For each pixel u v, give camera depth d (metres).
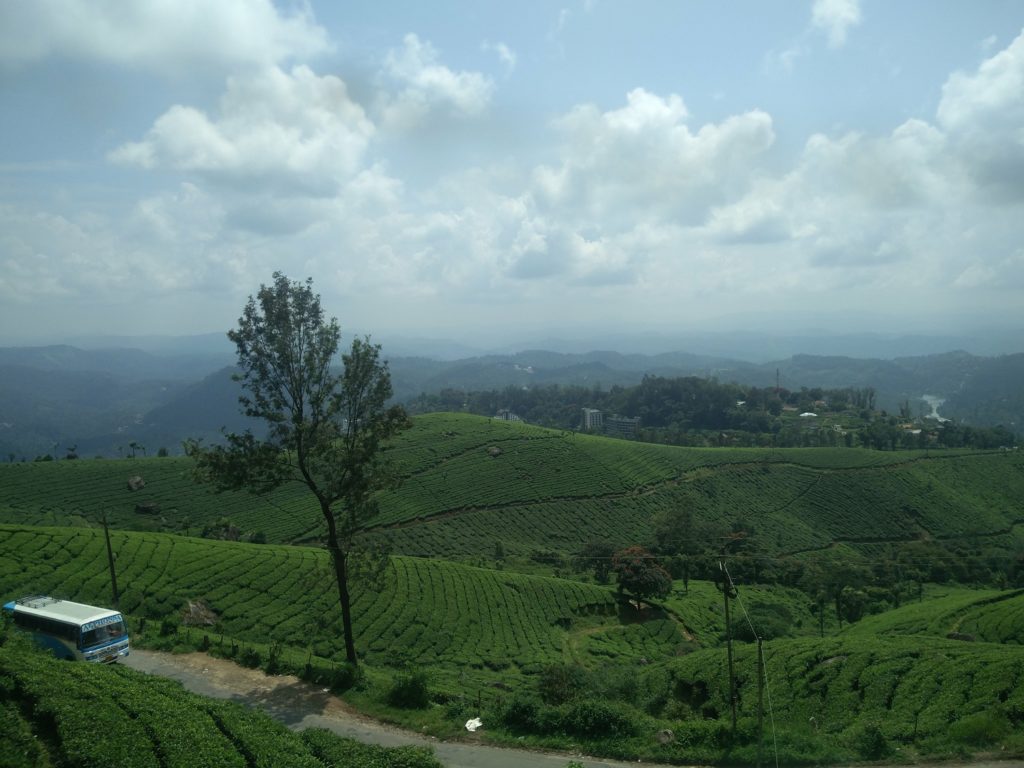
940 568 103.25
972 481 148.12
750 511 131.12
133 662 31.39
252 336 28.50
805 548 117.56
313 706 26.62
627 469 145.12
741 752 22.67
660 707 37.78
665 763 22.58
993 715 26.94
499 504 127.38
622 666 55.00
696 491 139.00
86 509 109.25
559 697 32.66
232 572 59.41
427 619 63.56
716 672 44.94
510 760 22.61
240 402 29.02
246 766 17.58
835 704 36.72
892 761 23.22
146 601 49.69
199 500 115.94
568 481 137.75
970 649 43.66
